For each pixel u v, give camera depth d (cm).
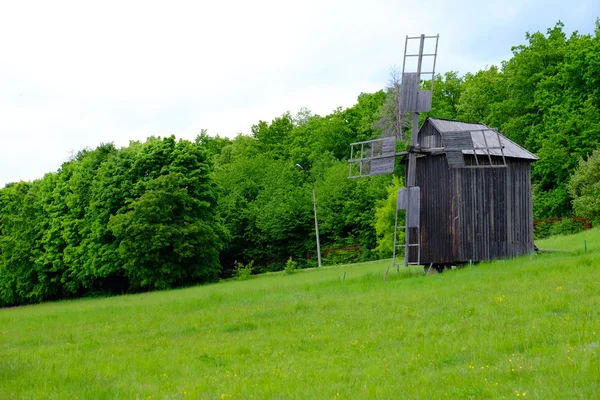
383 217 6519
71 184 8138
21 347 2761
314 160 10238
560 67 7012
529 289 2644
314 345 2128
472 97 8331
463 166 4034
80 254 7794
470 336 1933
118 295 7300
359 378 1598
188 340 2497
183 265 7269
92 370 1989
